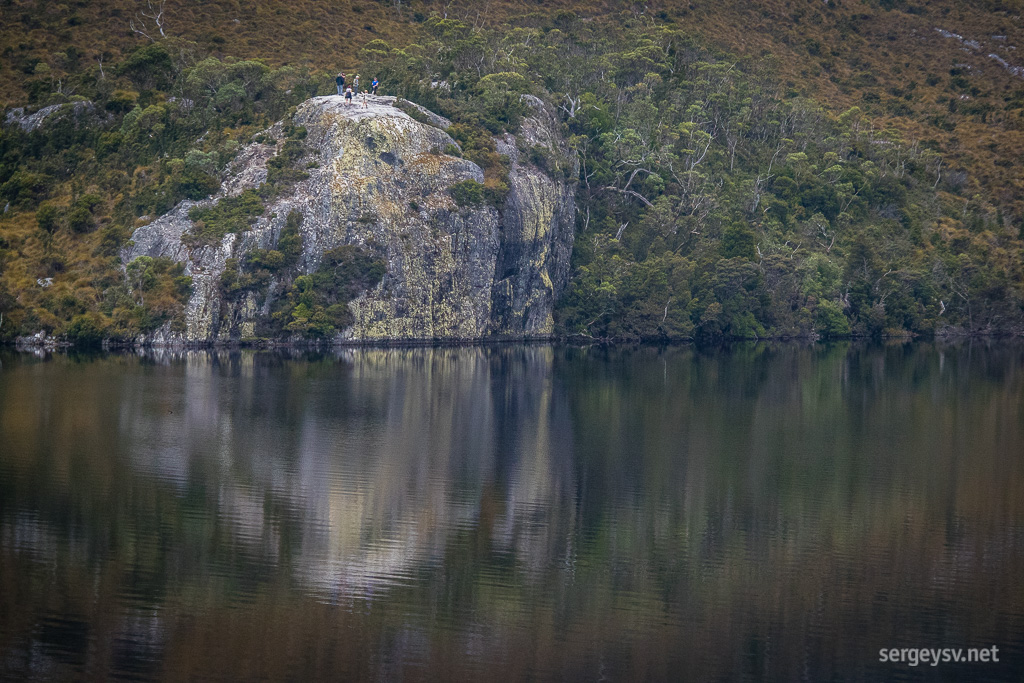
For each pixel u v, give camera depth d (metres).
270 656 39.16
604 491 63.53
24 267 133.00
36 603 43.00
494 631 42.03
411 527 54.81
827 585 48.16
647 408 94.88
